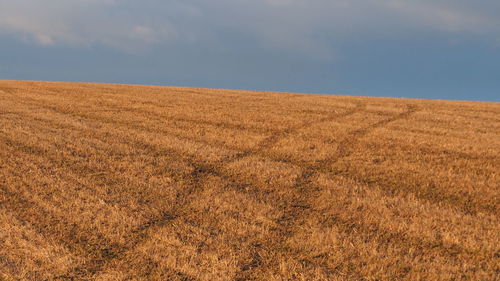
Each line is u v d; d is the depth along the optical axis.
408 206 8.87
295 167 11.52
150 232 7.71
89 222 7.97
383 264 6.64
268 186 10.17
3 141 13.31
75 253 6.95
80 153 12.37
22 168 10.80
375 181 10.62
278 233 7.74
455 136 15.56
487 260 6.84
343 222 8.28
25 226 7.72
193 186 10.09
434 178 10.61
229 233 7.73
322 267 6.62
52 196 9.15
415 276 6.32
